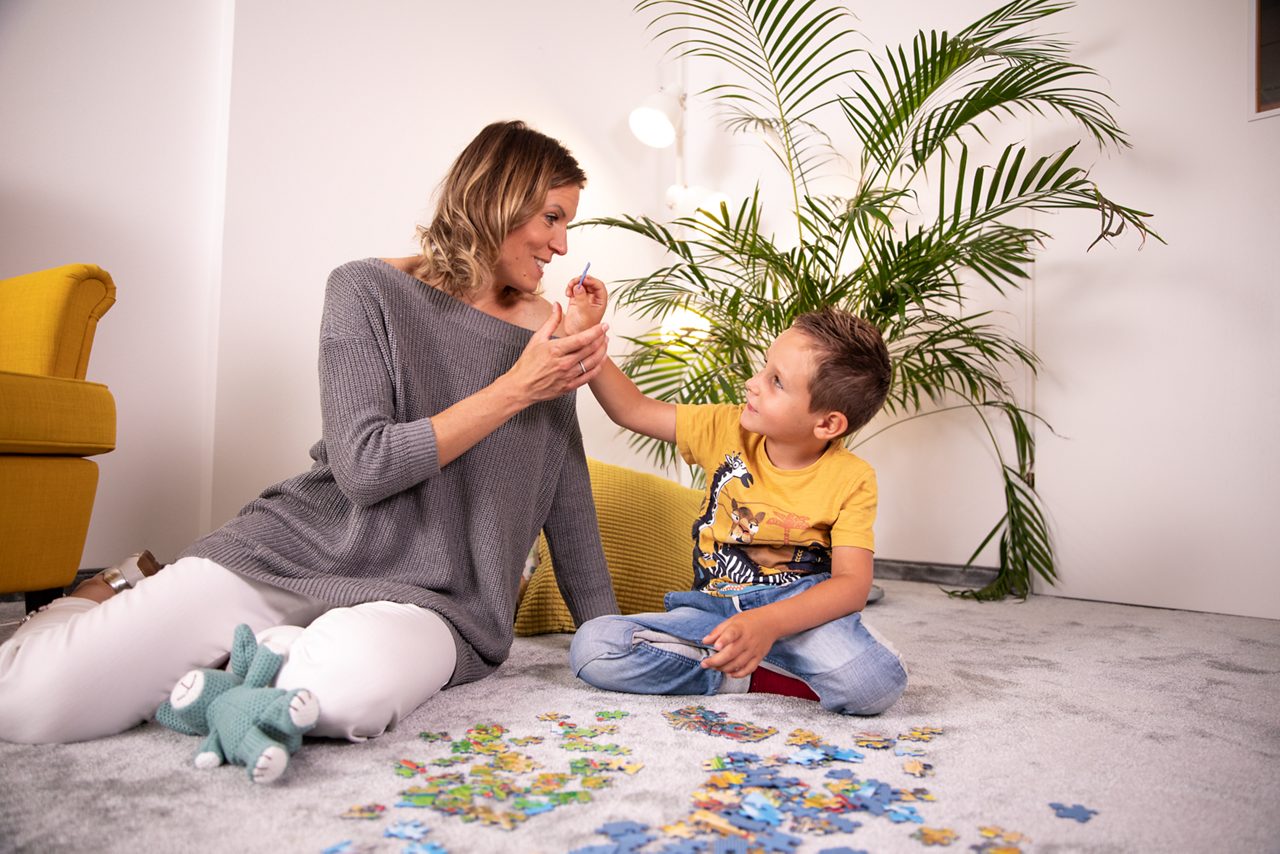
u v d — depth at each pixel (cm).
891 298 260
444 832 81
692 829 83
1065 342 288
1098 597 280
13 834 79
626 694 137
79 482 175
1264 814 91
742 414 143
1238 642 200
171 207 239
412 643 112
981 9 312
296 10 255
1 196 215
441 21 293
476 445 137
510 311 150
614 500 205
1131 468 275
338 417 123
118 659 107
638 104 369
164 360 238
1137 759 108
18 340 185
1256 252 254
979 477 307
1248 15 257
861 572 132
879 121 266
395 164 278
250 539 121
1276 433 250
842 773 100
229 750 96
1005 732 120
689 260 285
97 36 229
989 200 246
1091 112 279
